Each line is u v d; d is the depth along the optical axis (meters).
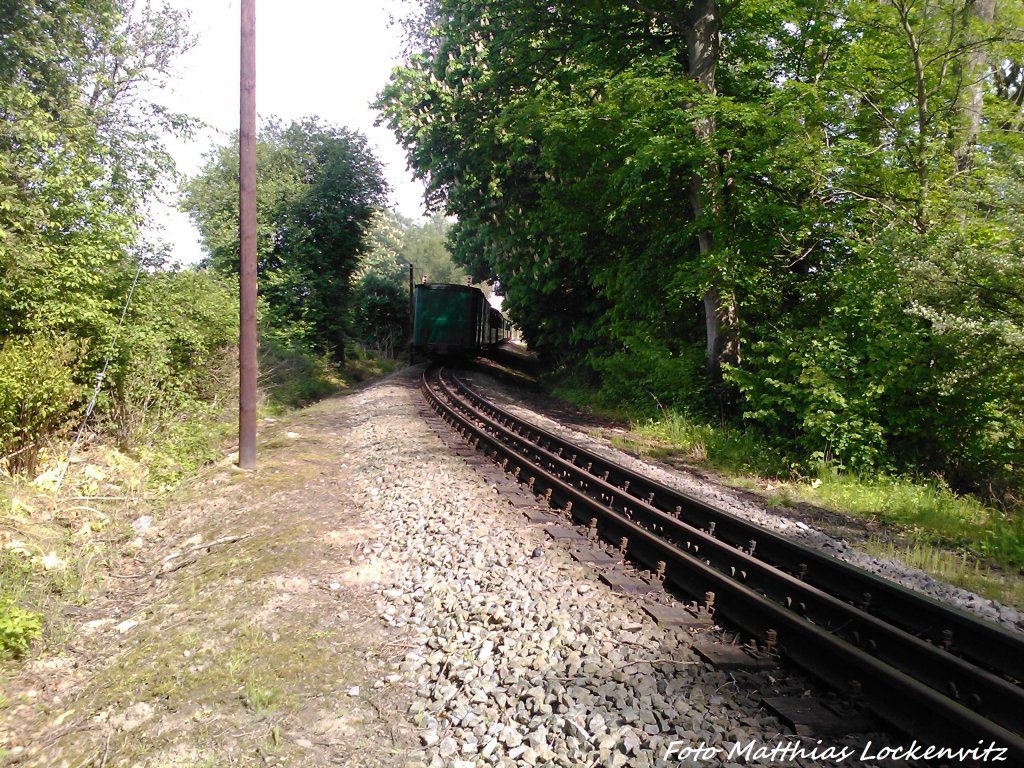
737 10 15.58
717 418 15.07
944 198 12.44
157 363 10.58
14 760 3.58
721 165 14.45
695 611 5.05
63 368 8.27
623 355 18.94
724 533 7.29
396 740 3.65
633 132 14.16
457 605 5.15
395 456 10.68
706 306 15.77
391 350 47.00
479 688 4.00
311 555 6.33
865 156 13.65
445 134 21.52
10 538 6.25
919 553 7.25
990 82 15.70
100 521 7.55
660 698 3.76
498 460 10.54
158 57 15.03
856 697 3.74
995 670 4.42
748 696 3.85
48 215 8.55
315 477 9.55
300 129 30.12
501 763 3.30
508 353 45.62
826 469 11.05
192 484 9.36
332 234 28.58
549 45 17.75
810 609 5.11
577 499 7.62
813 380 11.30
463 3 19.70
